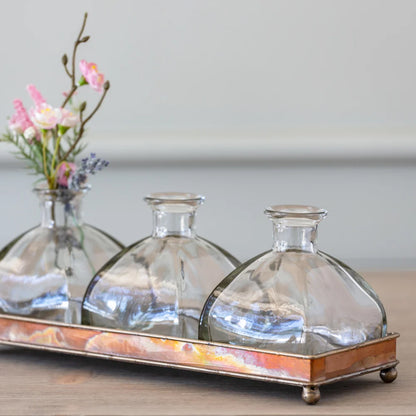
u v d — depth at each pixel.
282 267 1.12
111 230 2.29
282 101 2.29
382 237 2.29
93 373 1.18
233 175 2.27
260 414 1.06
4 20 2.28
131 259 1.18
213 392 1.12
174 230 1.19
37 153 1.30
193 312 1.15
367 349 1.11
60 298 1.22
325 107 2.29
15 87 2.29
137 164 2.26
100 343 1.16
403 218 2.29
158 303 1.15
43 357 1.23
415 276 1.69
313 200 2.28
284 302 1.10
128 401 1.10
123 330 1.15
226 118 2.30
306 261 1.12
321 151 2.23
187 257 1.17
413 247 2.29
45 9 2.28
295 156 2.24
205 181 2.28
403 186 2.28
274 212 1.12
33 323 1.20
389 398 1.10
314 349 1.08
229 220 2.29
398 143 2.23
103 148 2.22
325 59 2.29
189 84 2.29
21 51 2.29
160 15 2.28
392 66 2.28
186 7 2.28
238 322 1.10
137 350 1.15
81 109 1.27
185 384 1.14
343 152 2.23
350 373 1.10
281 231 1.13
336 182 2.28
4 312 1.22
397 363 1.14
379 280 1.65
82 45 2.29
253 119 2.30
